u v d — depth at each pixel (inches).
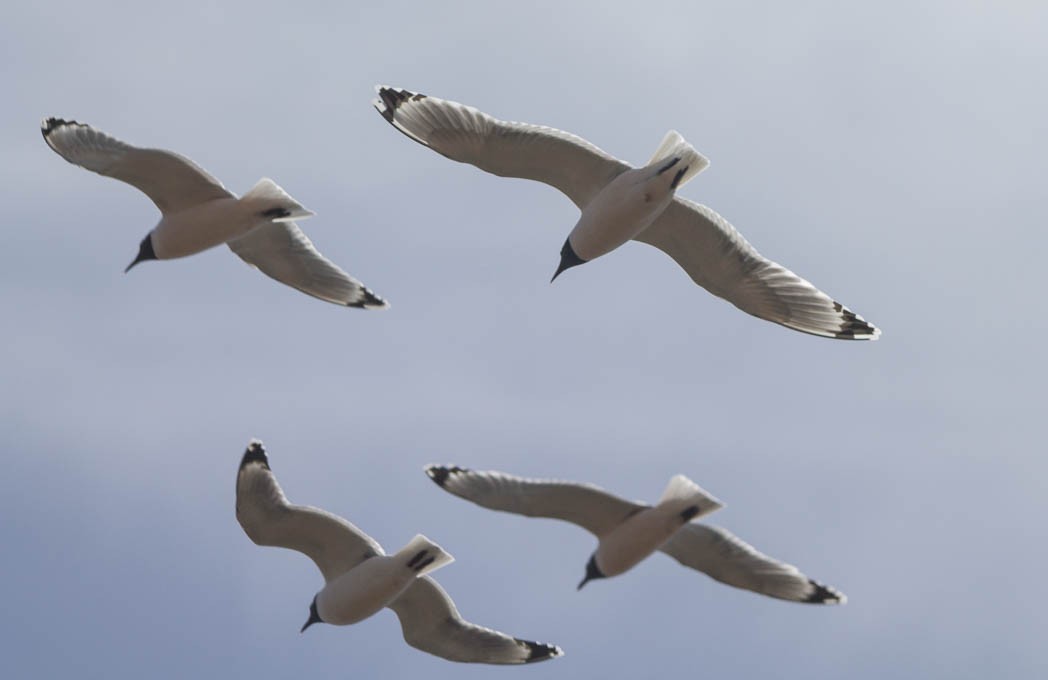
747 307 685.3
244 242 733.9
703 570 639.1
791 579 626.5
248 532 674.2
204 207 661.3
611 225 636.1
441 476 624.4
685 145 624.4
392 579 647.1
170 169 659.4
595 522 614.2
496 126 653.3
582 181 656.4
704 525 625.0
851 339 673.6
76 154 666.8
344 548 671.8
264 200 660.1
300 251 740.7
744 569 631.2
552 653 708.0
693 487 596.4
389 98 671.1
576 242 645.9
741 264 669.3
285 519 667.4
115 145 659.4
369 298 746.2
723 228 659.4
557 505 612.1
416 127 668.7
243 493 665.0
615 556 604.4
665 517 596.4
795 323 681.6
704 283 682.8
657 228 664.4
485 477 617.3
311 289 752.3
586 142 645.9
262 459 665.0
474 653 707.4
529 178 667.4
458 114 658.8
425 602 692.1
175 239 665.0
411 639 705.0
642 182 625.6
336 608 655.1
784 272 668.1
